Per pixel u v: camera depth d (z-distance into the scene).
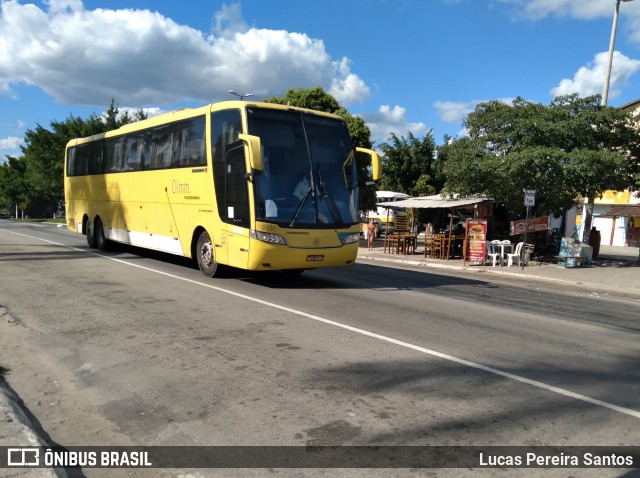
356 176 11.37
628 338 7.88
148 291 10.10
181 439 4.12
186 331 7.21
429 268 18.53
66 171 21.09
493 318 8.90
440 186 40.50
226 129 10.95
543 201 21.16
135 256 16.14
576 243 18.81
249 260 10.21
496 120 19.00
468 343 7.07
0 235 24.45
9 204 74.94
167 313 8.27
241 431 4.25
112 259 15.20
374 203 25.61
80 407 4.72
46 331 7.12
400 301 10.11
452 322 8.38
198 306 8.84
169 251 13.38
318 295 10.34
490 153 18.95
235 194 10.58
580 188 17.69
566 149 18.16
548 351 6.85
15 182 65.44
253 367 5.77
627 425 4.53
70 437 4.17
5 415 4.28
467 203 21.53
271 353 6.29
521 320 8.87
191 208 12.23
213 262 11.80
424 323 8.19
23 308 8.45
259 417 4.50
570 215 27.89
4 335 6.90
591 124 18.23
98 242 18.03
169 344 6.57
